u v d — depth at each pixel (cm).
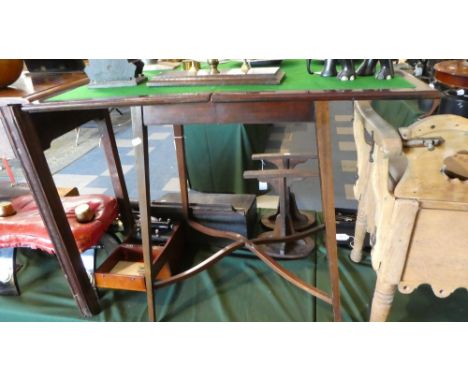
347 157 289
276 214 189
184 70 127
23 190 188
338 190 238
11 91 111
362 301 138
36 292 151
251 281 153
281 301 141
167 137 370
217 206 170
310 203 225
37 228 135
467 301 138
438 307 136
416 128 103
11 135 105
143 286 132
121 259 153
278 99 93
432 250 102
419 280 108
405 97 91
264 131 269
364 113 117
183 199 167
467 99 235
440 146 99
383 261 107
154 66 150
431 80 276
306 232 158
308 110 98
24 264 169
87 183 268
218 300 143
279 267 134
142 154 111
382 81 103
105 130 151
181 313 138
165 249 145
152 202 174
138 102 98
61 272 164
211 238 175
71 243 124
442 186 95
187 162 228
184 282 154
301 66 135
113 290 151
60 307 142
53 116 117
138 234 165
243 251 171
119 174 161
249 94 94
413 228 100
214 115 102
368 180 139
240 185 226
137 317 137
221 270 161
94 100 100
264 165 265
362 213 146
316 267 158
